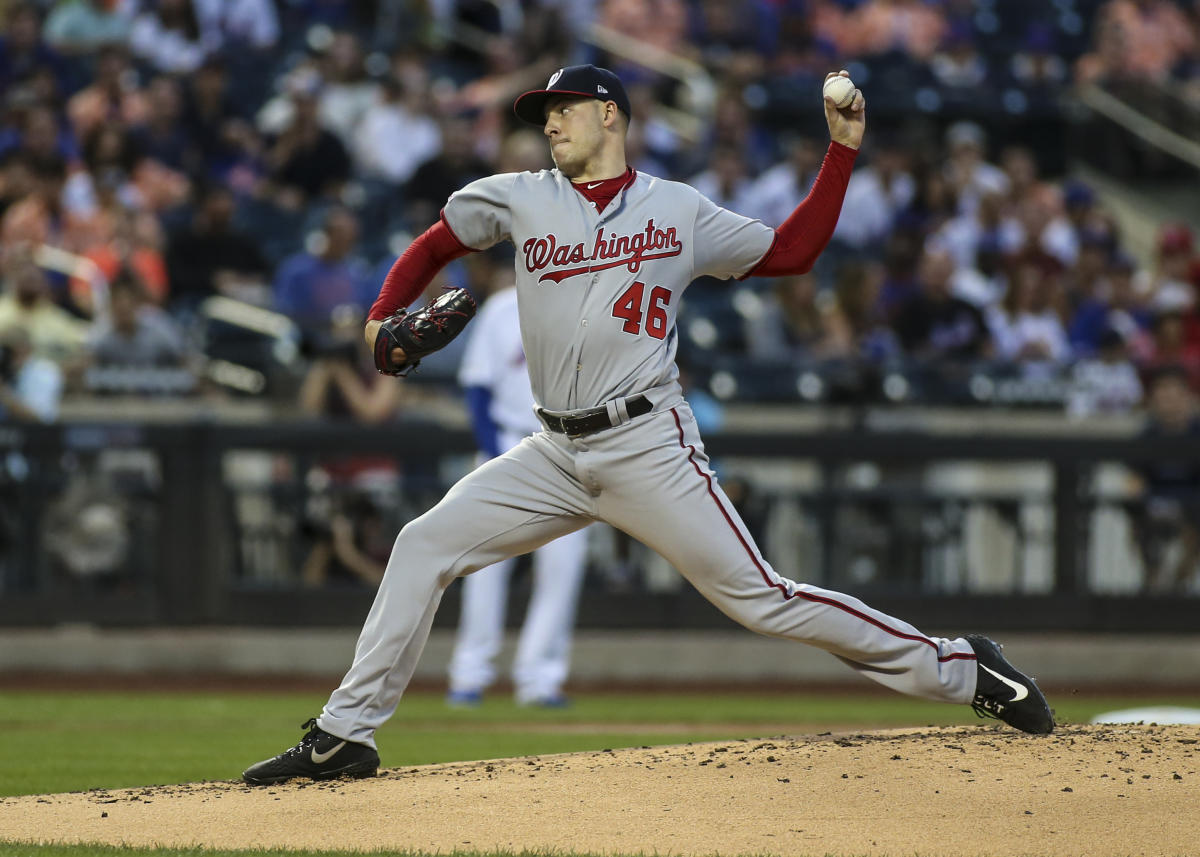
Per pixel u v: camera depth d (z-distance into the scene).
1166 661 40.00
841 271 47.22
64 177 49.34
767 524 39.16
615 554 39.69
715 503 16.17
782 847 13.89
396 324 16.25
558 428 16.31
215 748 24.12
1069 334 49.47
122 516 38.09
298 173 52.69
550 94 16.03
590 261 15.91
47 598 37.66
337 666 38.34
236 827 15.05
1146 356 49.16
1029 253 52.91
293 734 26.47
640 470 16.03
